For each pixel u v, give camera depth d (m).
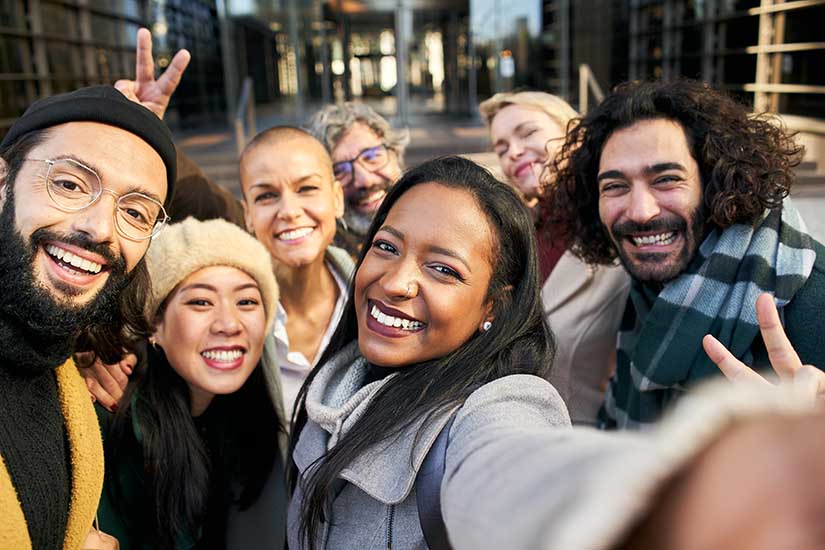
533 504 0.38
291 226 2.21
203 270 1.57
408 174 1.22
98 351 1.43
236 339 1.59
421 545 1.02
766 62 8.31
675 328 1.61
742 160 1.54
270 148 2.22
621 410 1.95
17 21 8.47
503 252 1.14
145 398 1.53
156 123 1.24
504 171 2.88
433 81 12.70
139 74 2.01
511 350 1.12
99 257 1.14
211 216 2.62
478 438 0.75
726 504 0.24
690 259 1.66
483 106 3.02
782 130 1.65
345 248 2.95
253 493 1.67
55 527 1.11
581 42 11.36
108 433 1.49
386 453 1.05
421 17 12.22
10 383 1.08
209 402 1.69
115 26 11.12
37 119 1.15
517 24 11.41
